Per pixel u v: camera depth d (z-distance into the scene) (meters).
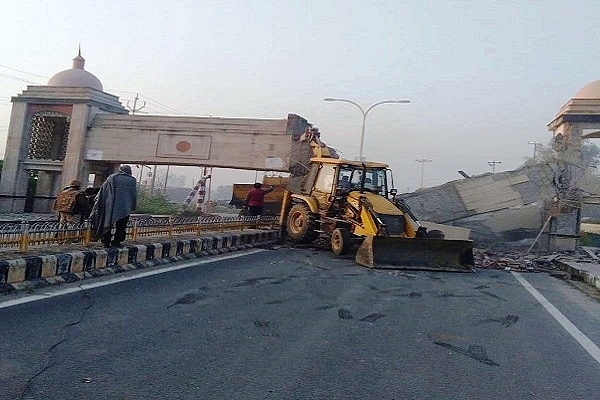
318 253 14.47
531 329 6.51
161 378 3.93
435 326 6.35
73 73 32.78
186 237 11.92
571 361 5.14
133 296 6.79
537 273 13.95
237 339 5.16
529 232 21.83
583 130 20.98
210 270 9.72
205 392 3.71
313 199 15.62
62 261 7.23
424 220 21.12
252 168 25.03
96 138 27.30
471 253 12.74
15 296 6.14
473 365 4.83
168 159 26.19
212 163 25.50
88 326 5.20
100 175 29.42
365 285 9.27
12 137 28.84
